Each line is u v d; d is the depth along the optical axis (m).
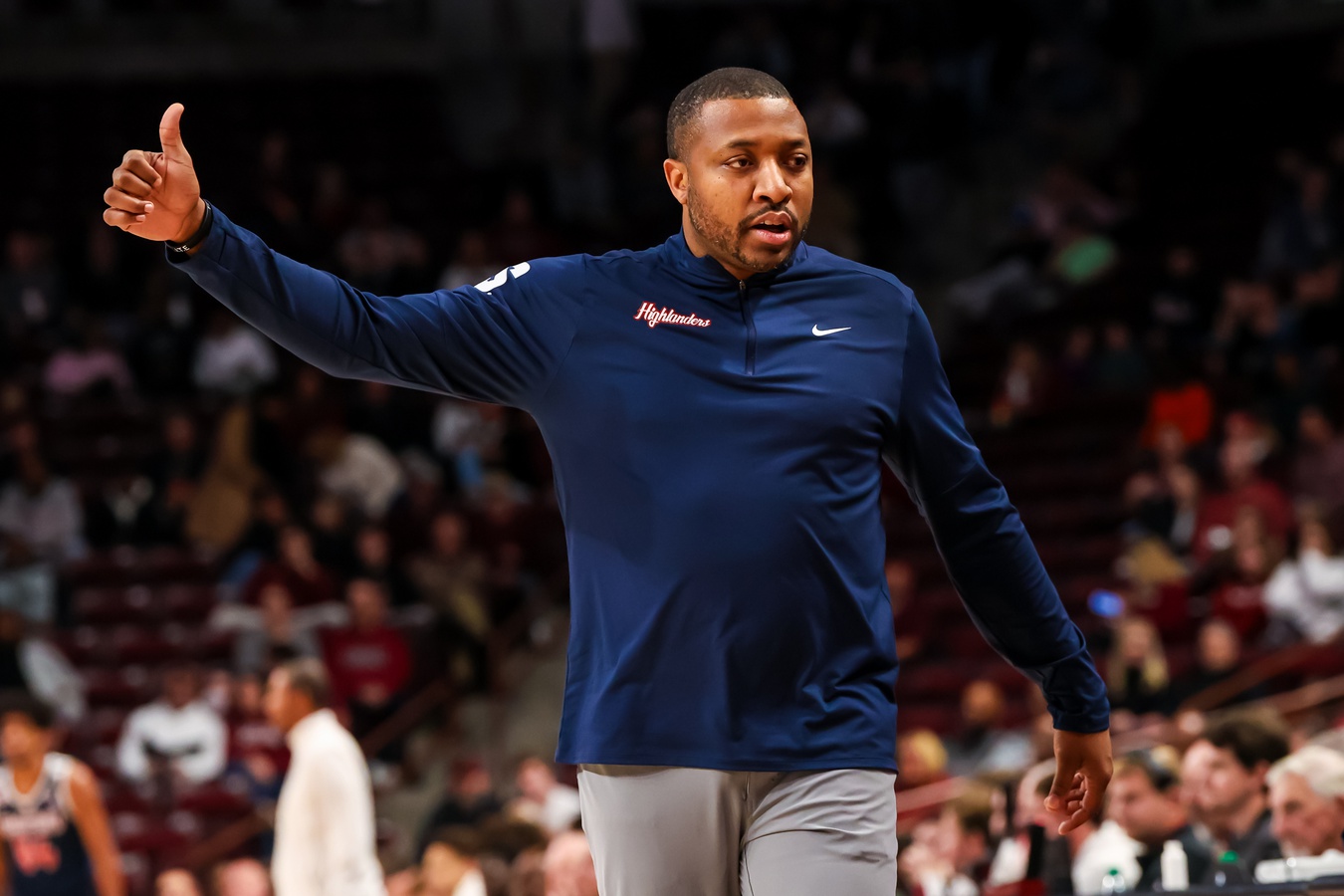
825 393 5.02
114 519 27.86
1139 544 23.98
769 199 4.99
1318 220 31.22
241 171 36.81
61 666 24.03
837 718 4.89
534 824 14.01
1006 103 36.84
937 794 15.83
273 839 20.77
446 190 36.44
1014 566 5.46
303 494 27.38
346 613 24.64
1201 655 20.48
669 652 4.87
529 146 37.47
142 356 30.81
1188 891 5.87
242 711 23.22
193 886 16.28
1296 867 7.87
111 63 38.31
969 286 32.88
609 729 4.88
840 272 5.27
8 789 15.66
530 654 26.19
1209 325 30.98
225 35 38.62
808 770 4.84
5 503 27.31
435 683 24.19
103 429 30.00
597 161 35.81
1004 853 10.08
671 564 4.89
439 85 38.47
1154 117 36.84
